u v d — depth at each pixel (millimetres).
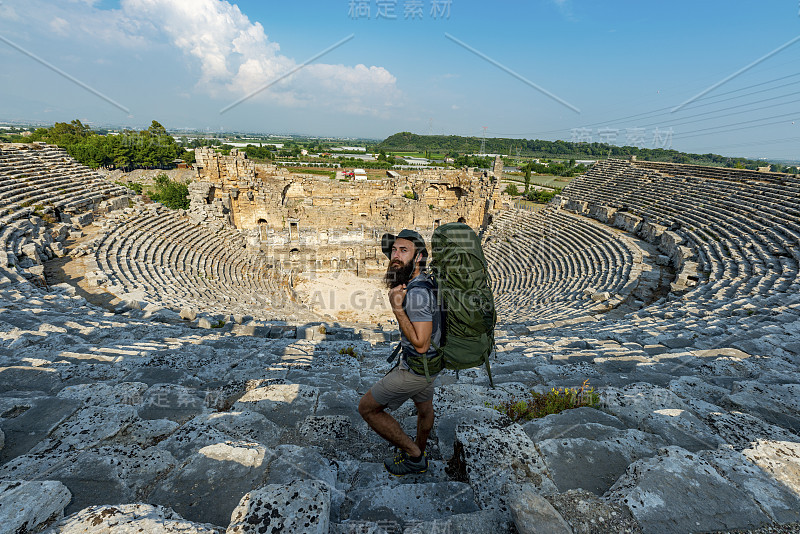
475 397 5457
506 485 2977
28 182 24141
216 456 3436
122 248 22234
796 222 21594
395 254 3352
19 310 10125
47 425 4098
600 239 30875
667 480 2781
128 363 6566
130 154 85938
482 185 47500
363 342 10727
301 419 4898
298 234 34469
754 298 13852
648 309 16500
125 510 2508
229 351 8508
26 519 2479
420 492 3182
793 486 2824
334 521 2938
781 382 5867
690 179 35406
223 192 40125
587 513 2547
